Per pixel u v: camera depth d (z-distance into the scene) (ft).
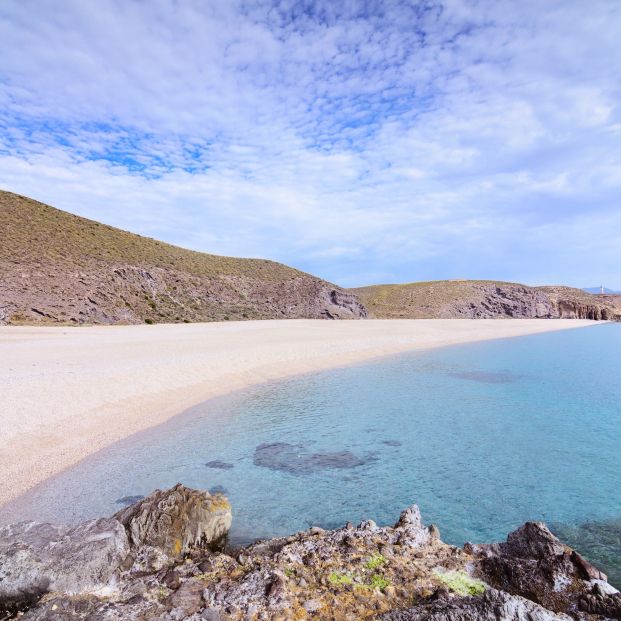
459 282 505.25
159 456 36.83
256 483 32.19
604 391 65.92
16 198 238.48
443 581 17.49
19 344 97.25
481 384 70.79
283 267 354.13
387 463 36.35
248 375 73.87
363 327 195.52
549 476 33.65
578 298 501.97
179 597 16.42
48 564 16.98
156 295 225.56
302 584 17.16
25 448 35.01
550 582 16.56
